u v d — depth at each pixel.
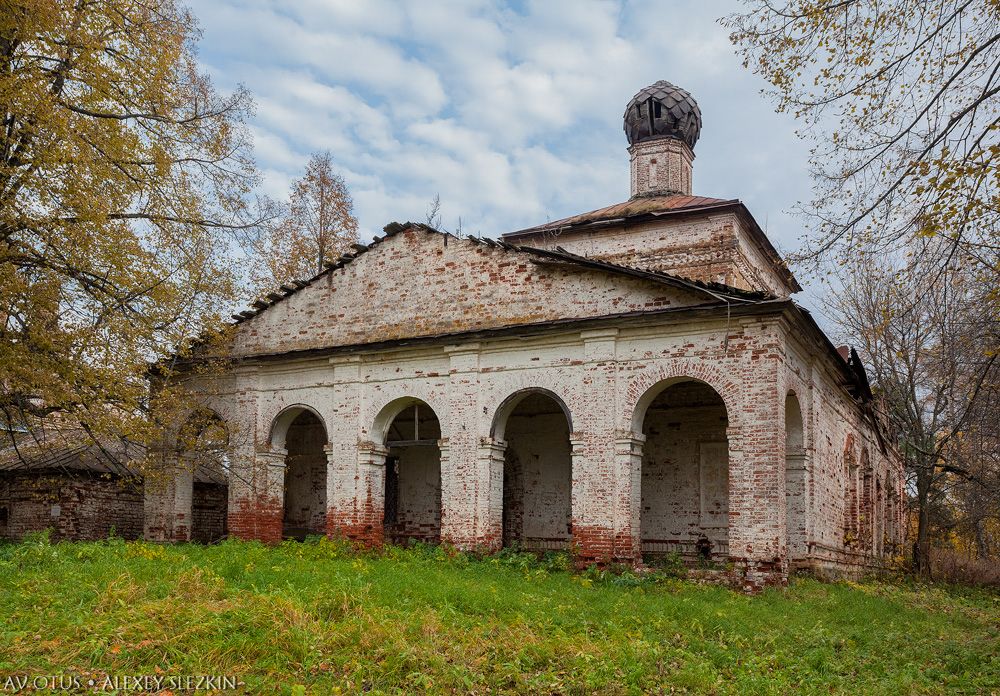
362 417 21.67
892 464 33.97
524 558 18.56
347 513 21.45
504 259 20.72
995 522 38.03
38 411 19.27
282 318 23.55
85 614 10.09
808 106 11.34
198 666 8.78
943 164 10.11
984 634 14.21
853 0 10.71
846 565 23.12
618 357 18.80
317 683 8.70
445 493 20.23
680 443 22.19
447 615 11.61
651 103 27.77
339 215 33.66
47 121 16.25
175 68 19.69
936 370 22.45
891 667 11.16
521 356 19.89
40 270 17.77
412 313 21.70
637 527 18.39
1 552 15.42
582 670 9.73
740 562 16.84
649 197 27.72
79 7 17.86
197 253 20.22
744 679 9.85
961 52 10.52
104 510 24.78
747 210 23.91
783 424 17.16
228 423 22.98
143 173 19.16
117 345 18.36
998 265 13.08
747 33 11.55
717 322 17.86
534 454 23.86
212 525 27.53
